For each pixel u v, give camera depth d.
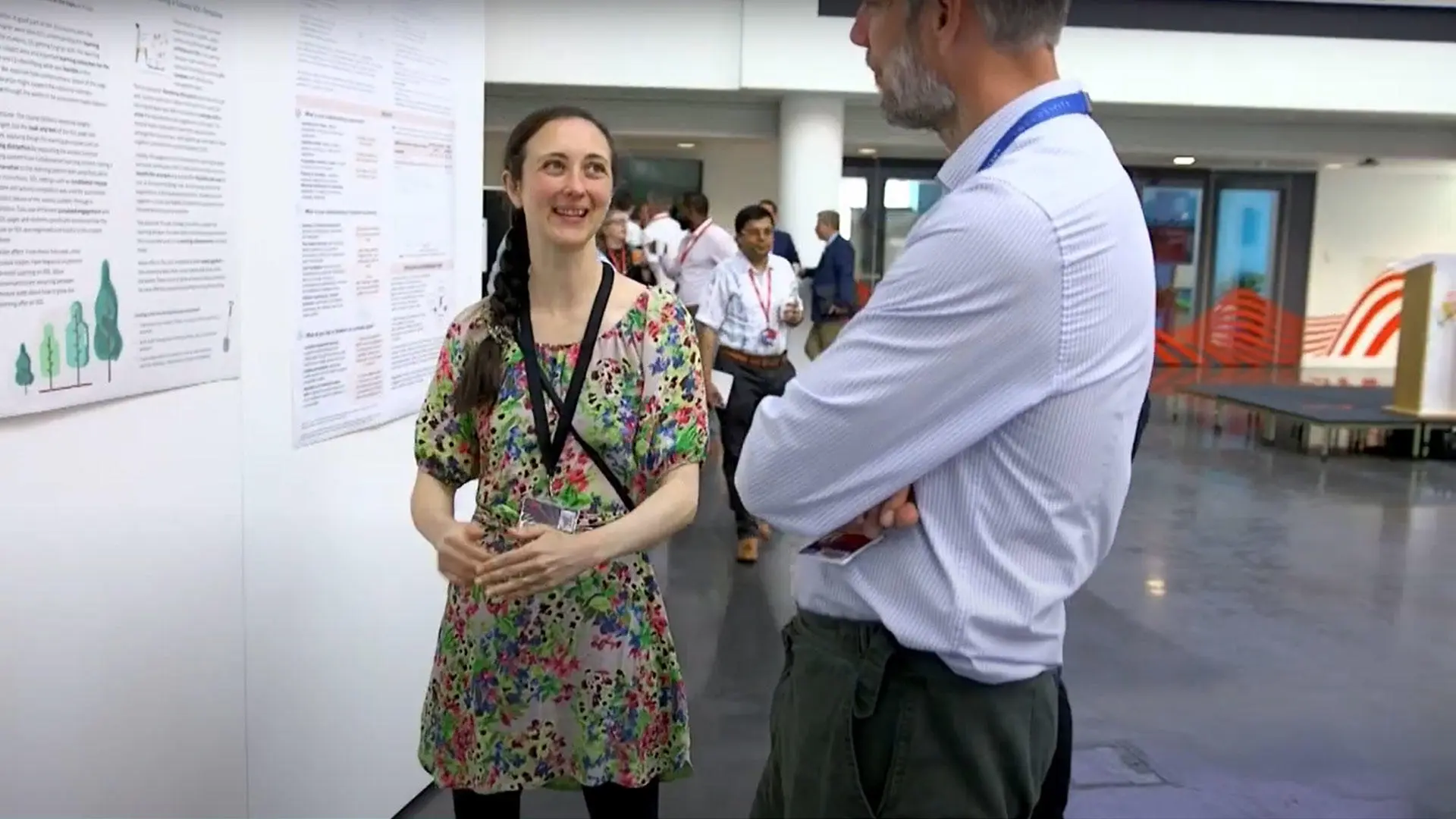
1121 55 8.45
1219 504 6.70
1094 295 1.13
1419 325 8.26
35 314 1.57
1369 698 3.74
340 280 2.38
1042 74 1.21
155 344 1.82
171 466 1.89
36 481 1.62
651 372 1.91
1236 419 10.12
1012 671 1.21
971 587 1.19
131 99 1.73
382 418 2.59
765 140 10.11
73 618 1.70
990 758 1.23
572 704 1.93
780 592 4.74
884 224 12.00
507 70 8.02
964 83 1.22
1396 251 13.66
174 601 1.92
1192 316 13.62
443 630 1.99
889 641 1.23
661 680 2.03
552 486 1.88
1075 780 3.09
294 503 2.27
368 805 2.62
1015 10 1.16
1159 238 13.38
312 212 2.26
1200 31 8.46
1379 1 8.52
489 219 3.95
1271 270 13.59
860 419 1.16
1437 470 7.87
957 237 1.11
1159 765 3.19
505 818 2.03
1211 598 4.83
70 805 1.71
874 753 1.25
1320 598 4.86
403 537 2.73
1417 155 10.61
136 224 1.76
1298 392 9.70
